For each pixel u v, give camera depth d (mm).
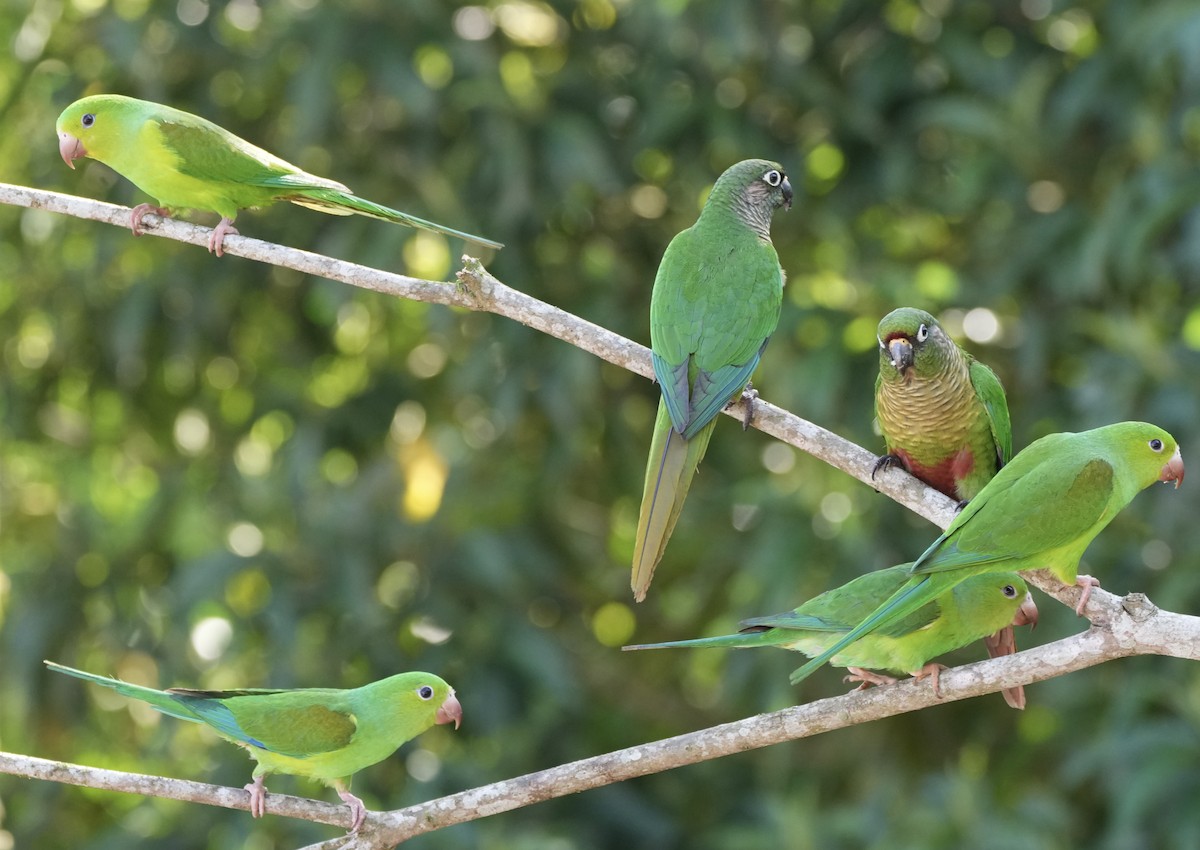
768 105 12727
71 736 13203
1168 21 10797
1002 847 10758
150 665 13805
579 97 12562
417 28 11945
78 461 13891
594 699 13547
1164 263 11789
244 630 12180
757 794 13008
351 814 6289
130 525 13102
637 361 7598
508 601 12547
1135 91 11539
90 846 12711
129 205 12242
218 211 8477
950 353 7992
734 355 7750
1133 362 11047
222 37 12219
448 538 12477
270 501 12688
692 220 12867
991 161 11844
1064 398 12016
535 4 12852
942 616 6551
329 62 11547
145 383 13633
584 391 12008
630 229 13164
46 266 12969
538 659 12102
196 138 8266
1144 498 11344
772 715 6145
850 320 11914
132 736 13953
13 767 6152
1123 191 11109
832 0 12906
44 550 13367
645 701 13648
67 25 12617
